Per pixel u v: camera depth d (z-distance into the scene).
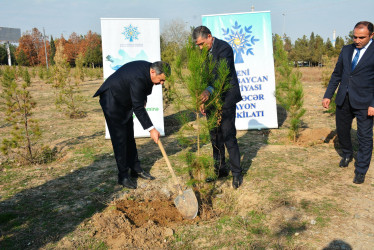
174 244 2.81
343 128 4.32
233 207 3.46
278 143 5.96
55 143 6.40
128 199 3.74
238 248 2.69
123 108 3.93
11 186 4.21
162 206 3.55
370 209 3.27
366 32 3.69
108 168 4.86
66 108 11.18
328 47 35.25
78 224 3.19
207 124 3.39
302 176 4.23
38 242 2.88
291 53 38.09
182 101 3.38
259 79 7.12
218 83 3.27
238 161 3.86
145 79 3.66
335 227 2.95
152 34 6.52
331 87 4.33
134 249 2.74
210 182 4.14
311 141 5.98
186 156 3.52
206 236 2.91
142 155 5.45
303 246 2.67
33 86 20.95
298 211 3.27
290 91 5.91
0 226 3.17
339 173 4.31
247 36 7.05
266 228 2.99
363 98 3.79
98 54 56.28
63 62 10.02
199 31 3.46
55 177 4.54
